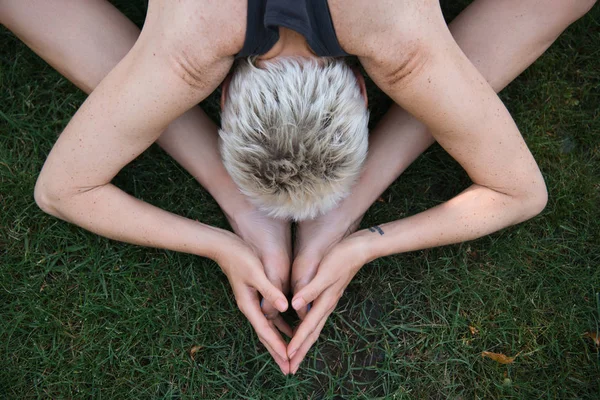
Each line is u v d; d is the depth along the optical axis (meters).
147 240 1.47
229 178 1.55
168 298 1.67
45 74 1.76
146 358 1.66
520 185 1.41
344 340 1.66
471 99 1.22
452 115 1.23
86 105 1.29
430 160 1.76
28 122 1.74
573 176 1.76
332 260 1.44
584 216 1.74
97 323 1.66
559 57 1.80
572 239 1.73
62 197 1.40
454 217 1.47
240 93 1.14
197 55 1.12
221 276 1.68
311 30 1.08
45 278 1.68
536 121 1.79
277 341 1.44
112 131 1.27
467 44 1.50
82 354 1.64
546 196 1.48
